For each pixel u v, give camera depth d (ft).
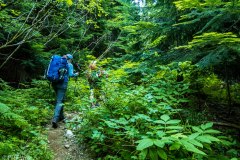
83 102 17.83
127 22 45.21
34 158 14.03
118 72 19.92
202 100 21.83
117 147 13.99
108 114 15.92
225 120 18.40
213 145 13.56
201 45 13.32
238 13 13.38
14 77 37.47
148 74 21.12
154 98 16.87
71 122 17.15
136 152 12.46
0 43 33.06
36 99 26.89
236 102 22.98
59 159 14.88
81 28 41.34
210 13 13.33
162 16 23.63
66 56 22.21
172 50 19.33
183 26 19.94
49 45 41.50
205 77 21.45
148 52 22.34
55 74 21.03
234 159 9.48
